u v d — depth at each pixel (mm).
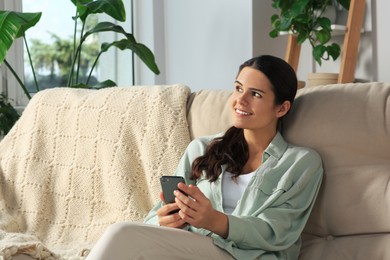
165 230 1765
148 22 4293
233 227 1795
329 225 1971
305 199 1944
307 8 3559
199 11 4105
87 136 2496
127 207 2369
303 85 3588
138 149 2422
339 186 1945
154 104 2443
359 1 3354
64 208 2484
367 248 1858
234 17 3916
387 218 1854
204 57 4102
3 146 2648
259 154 2062
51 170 2533
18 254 1956
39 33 3982
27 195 2527
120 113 2471
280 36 4000
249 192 1958
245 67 2020
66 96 2615
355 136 1959
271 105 1997
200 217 1769
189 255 1766
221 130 2301
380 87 2010
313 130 2037
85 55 4203
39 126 2596
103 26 3510
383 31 3439
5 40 3002
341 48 3758
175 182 1785
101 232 2391
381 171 1906
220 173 2051
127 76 4363
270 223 1853
